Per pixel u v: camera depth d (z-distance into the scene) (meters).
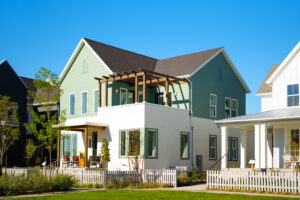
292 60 25.30
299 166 21.77
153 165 26.22
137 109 26.52
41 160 38.53
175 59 35.34
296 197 16.20
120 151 27.12
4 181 17.95
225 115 34.00
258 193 18.16
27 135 38.00
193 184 23.89
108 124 28.31
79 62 32.66
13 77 37.09
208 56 32.69
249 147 35.62
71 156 31.91
